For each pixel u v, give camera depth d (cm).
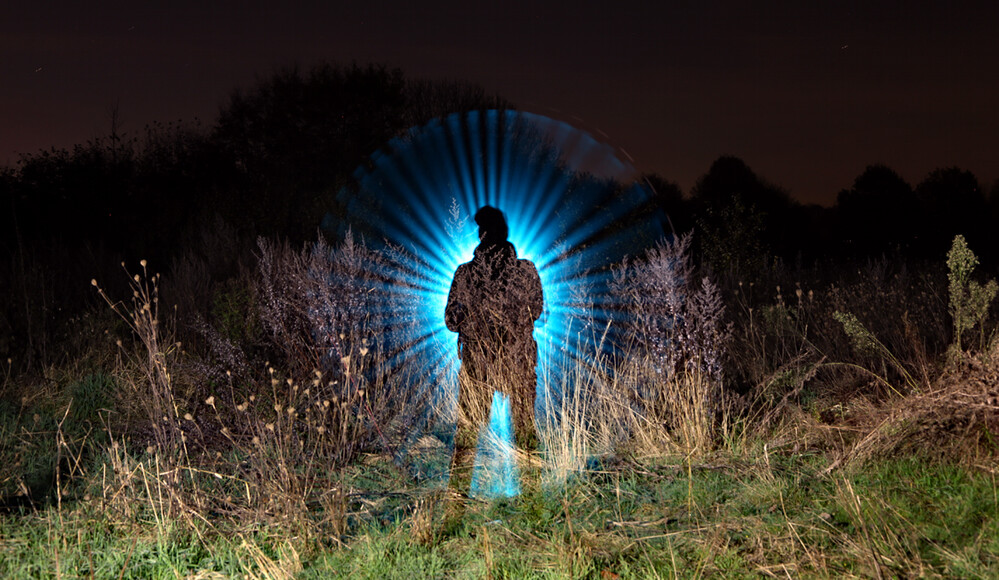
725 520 407
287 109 1894
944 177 2028
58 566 344
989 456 436
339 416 535
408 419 568
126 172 1569
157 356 521
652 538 393
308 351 622
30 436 552
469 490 473
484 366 534
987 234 1986
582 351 655
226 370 600
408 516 432
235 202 1530
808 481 453
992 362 464
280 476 437
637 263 656
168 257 1303
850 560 349
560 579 347
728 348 727
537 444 529
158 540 388
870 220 2036
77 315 848
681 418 543
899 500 404
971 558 334
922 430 466
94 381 699
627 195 1416
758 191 1970
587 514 432
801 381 588
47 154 1477
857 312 759
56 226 1417
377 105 1952
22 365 730
